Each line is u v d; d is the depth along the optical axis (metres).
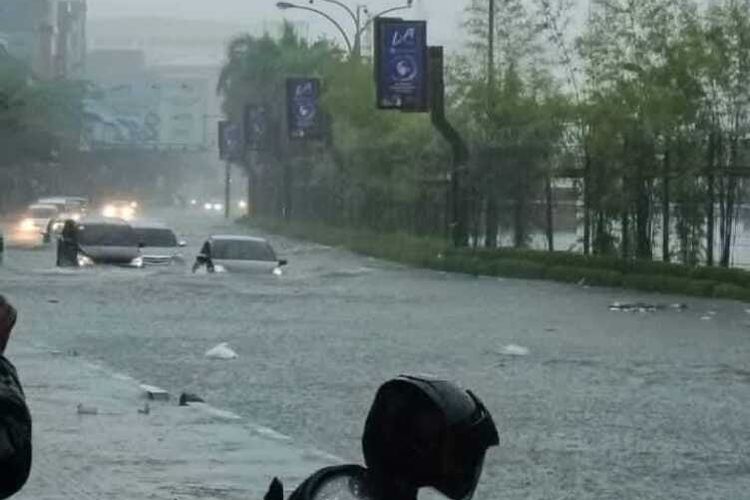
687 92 85.75
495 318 61.38
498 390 37.88
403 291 78.12
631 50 91.19
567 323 59.28
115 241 96.62
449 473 7.89
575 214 108.94
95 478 23.50
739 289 74.12
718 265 83.44
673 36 89.75
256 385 38.12
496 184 105.12
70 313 59.81
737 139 84.62
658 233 89.44
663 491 24.56
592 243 93.50
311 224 162.38
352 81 138.50
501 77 107.75
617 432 30.98
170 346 47.84
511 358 45.81
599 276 84.44
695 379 40.84
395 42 104.44
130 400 32.91
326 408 33.81
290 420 31.88
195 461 25.16
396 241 116.88
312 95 148.88
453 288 81.12
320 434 29.88
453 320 60.16
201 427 28.91
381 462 7.95
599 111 89.12
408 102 104.69
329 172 150.12
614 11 91.75
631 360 45.59
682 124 85.50
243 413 33.00
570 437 30.17
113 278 83.31
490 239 106.94
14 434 10.06
